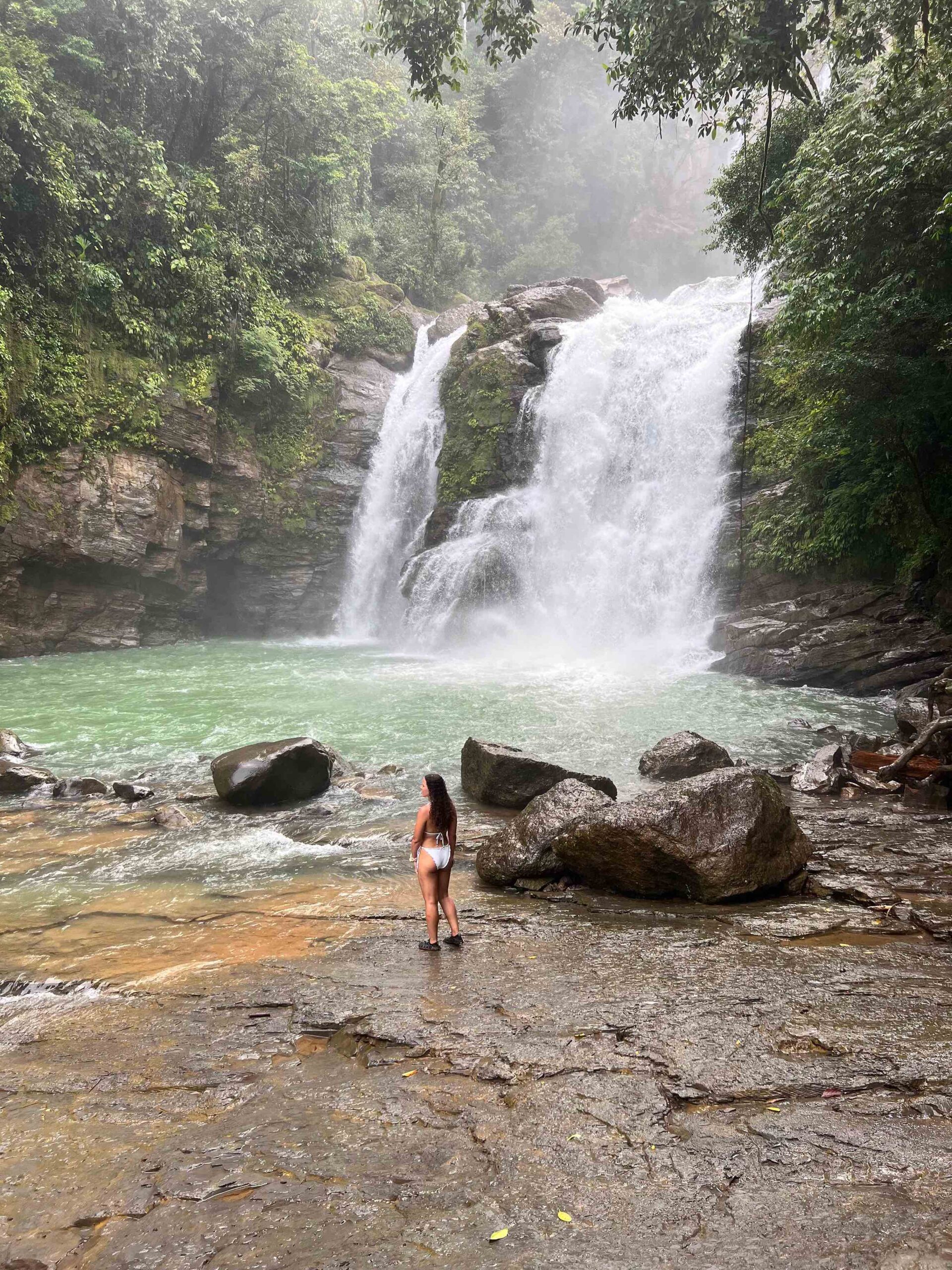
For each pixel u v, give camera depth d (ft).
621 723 48.73
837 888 23.36
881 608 60.13
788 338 61.05
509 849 25.54
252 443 96.94
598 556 82.38
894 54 47.16
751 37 41.50
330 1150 11.23
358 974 17.99
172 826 31.30
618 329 91.50
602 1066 13.38
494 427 93.91
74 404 78.18
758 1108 11.96
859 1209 9.33
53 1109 12.80
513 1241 9.11
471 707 53.62
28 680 64.95
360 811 33.50
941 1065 13.15
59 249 79.30
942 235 46.50
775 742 44.21
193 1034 15.38
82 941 20.75
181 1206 10.05
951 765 33.19
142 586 86.53
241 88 110.52
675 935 20.27
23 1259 9.24
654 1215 9.46
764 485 73.51
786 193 58.29
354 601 101.24
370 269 136.26
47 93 79.41
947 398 54.44
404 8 42.96
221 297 92.12
